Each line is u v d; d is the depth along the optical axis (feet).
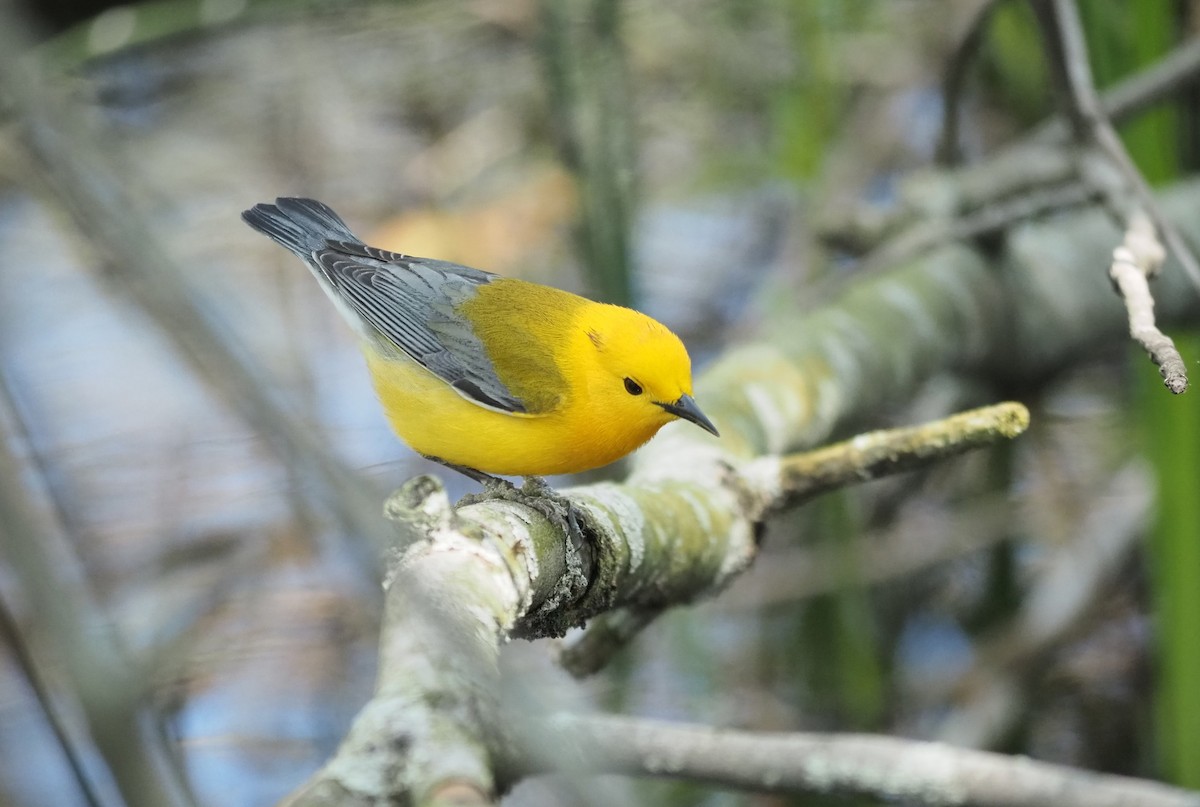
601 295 39.52
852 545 38.99
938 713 43.29
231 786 34.37
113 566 36.52
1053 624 40.65
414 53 52.37
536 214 49.32
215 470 39.81
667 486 25.66
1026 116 49.65
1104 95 41.01
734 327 47.85
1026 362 41.29
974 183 41.37
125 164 38.63
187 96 52.44
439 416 29.09
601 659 26.81
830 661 41.81
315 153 50.75
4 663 33.30
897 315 37.91
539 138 51.34
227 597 37.32
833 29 43.91
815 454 26.45
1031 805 24.85
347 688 36.88
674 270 49.85
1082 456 45.78
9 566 13.66
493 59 52.44
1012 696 40.01
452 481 42.09
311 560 38.47
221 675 35.88
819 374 35.04
